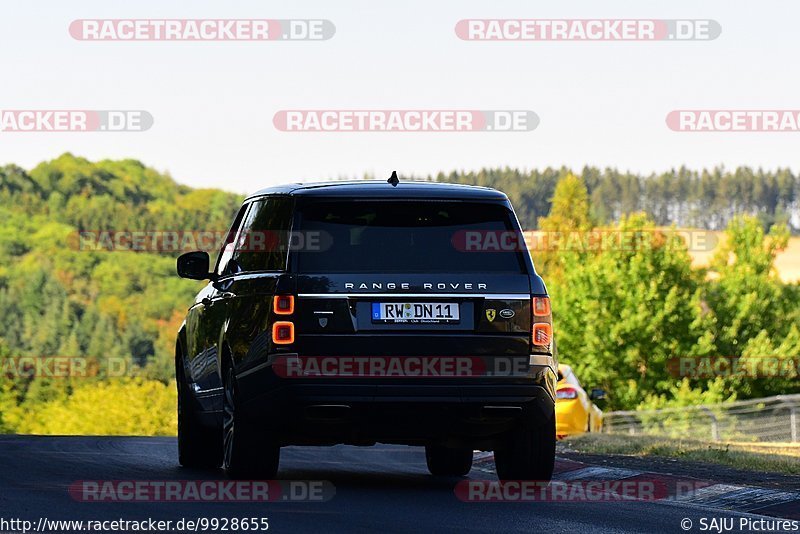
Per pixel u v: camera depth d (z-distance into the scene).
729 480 35.22
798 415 142.50
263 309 32.25
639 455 44.66
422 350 31.89
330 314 31.70
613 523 27.33
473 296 32.16
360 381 31.70
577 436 54.72
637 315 189.12
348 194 32.62
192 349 39.03
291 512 27.45
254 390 32.22
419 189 32.84
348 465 43.78
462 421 32.25
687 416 179.12
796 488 33.19
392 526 25.73
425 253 32.34
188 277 37.56
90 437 54.09
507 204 33.16
